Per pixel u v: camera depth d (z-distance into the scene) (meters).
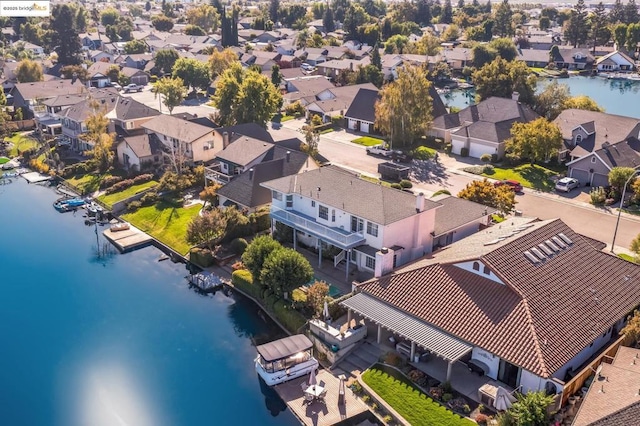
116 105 101.81
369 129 103.25
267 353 40.22
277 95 107.81
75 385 41.19
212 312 50.19
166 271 58.03
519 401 32.72
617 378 33.38
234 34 199.38
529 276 40.38
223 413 38.09
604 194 68.81
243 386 40.75
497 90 116.44
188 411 38.38
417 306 40.34
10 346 45.75
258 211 62.03
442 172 81.00
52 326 48.50
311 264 54.31
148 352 44.78
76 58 161.25
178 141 82.62
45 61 170.62
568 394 34.31
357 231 51.47
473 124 89.94
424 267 43.19
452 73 171.25
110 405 39.09
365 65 151.12
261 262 49.72
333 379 40.03
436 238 53.56
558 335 36.31
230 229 59.72
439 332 38.09
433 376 38.25
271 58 169.00
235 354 44.41
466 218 55.38
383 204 50.84
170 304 51.59
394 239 49.66
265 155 73.19
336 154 89.56
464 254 43.50
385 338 43.19
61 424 37.47
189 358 44.00
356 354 42.09
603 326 38.38
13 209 75.06
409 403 36.03
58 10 158.88
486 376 37.75
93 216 72.38
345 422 36.03
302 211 56.53
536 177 77.75
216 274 55.88
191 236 57.56
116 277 56.81
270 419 37.31
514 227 49.91
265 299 49.22
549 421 31.95
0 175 88.19
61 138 99.44
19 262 60.19
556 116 102.12
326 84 132.75
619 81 168.25
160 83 120.00
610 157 74.00
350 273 52.22
